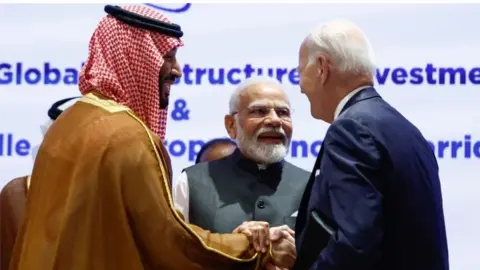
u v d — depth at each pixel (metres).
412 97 4.45
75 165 2.90
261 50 4.55
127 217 2.87
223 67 4.56
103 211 2.85
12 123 4.61
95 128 2.92
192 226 3.05
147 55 3.10
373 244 2.59
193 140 4.54
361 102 2.79
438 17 4.46
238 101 3.57
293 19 4.55
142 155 2.89
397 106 4.46
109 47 3.09
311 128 4.48
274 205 3.47
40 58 4.64
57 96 4.62
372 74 2.87
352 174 2.64
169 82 3.22
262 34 4.56
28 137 4.61
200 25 4.58
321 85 2.87
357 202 2.61
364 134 2.69
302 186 3.54
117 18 3.12
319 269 2.61
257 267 3.08
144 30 3.12
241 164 3.55
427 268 2.71
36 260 2.87
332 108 2.88
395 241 2.70
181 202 3.52
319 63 2.87
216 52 4.57
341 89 2.85
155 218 2.87
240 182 3.52
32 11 4.68
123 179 2.87
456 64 4.45
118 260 2.84
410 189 2.70
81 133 2.94
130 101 3.08
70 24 4.64
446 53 4.45
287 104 3.56
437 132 4.43
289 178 3.56
